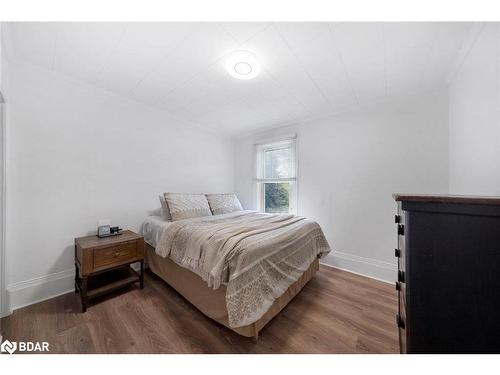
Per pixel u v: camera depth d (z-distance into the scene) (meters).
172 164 2.92
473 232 0.62
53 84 1.86
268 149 3.57
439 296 0.66
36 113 1.77
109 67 1.78
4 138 1.57
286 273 1.66
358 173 2.51
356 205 2.53
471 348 0.62
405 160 2.20
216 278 1.29
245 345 1.31
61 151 1.92
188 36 1.38
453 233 0.64
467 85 1.52
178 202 2.47
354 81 1.95
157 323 1.52
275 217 2.48
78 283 1.88
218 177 3.66
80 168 2.04
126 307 1.72
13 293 1.66
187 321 1.55
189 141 3.16
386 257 2.31
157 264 2.21
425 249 0.67
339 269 2.61
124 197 2.39
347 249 2.59
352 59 1.61
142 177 2.56
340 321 1.57
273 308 1.52
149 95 2.31
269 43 1.44
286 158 3.33
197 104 2.54
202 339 1.36
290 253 1.75
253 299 1.30
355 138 2.54
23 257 1.72
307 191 2.98
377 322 1.56
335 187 2.71
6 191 1.60
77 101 2.01
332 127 2.75
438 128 2.01
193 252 1.64
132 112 2.45
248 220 2.30
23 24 1.28
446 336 0.65
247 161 3.79
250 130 3.55
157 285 2.11
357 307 1.76
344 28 1.29
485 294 0.60
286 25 1.28
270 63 1.67
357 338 1.39
